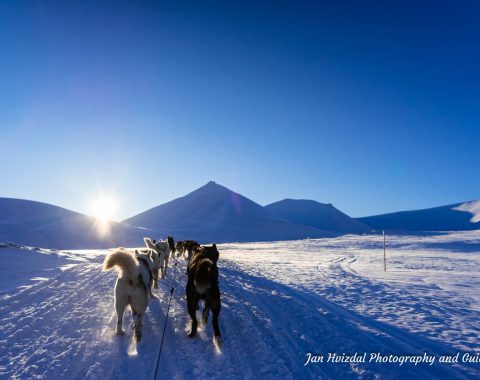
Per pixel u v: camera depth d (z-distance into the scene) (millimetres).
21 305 8750
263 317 8367
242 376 5324
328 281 15344
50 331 6980
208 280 6602
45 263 17141
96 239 71000
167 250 13828
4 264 15055
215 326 6457
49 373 5242
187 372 5402
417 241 56344
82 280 12766
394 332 7734
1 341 6328
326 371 5645
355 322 8438
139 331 6566
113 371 5375
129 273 6645
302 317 8656
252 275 16703
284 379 5273
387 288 13492
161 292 10820
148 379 5148
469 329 8047
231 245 63375
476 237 63000
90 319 7863
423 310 9836
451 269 21078
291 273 18422
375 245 50844
